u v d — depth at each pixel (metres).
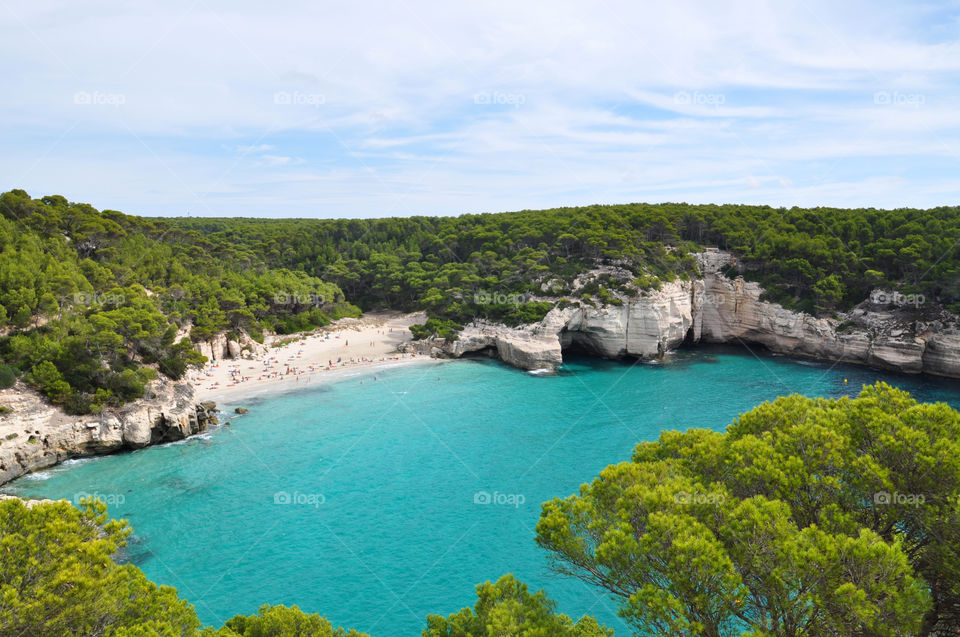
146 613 18.05
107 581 16.92
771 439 20.91
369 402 77.81
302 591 37.28
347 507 48.53
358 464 57.47
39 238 85.62
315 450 61.16
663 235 118.62
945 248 90.00
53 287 68.25
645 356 100.94
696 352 107.31
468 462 57.88
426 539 43.62
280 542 43.00
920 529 17.80
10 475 51.94
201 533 44.12
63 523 18.50
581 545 19.36
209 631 19.20
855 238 106.25
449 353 104.25
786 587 15.32
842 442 19.34
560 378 90.19
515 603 18.50
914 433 18.56
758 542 16.33
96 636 16.45
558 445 62.25
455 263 129.00
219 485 52.47
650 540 16.80
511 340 98.50
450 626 19.34
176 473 54.97
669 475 20.73
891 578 14.64
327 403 77.31
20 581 16.23
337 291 133.75
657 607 15.38
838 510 17.56
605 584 18.80
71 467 55.69
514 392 82.44
